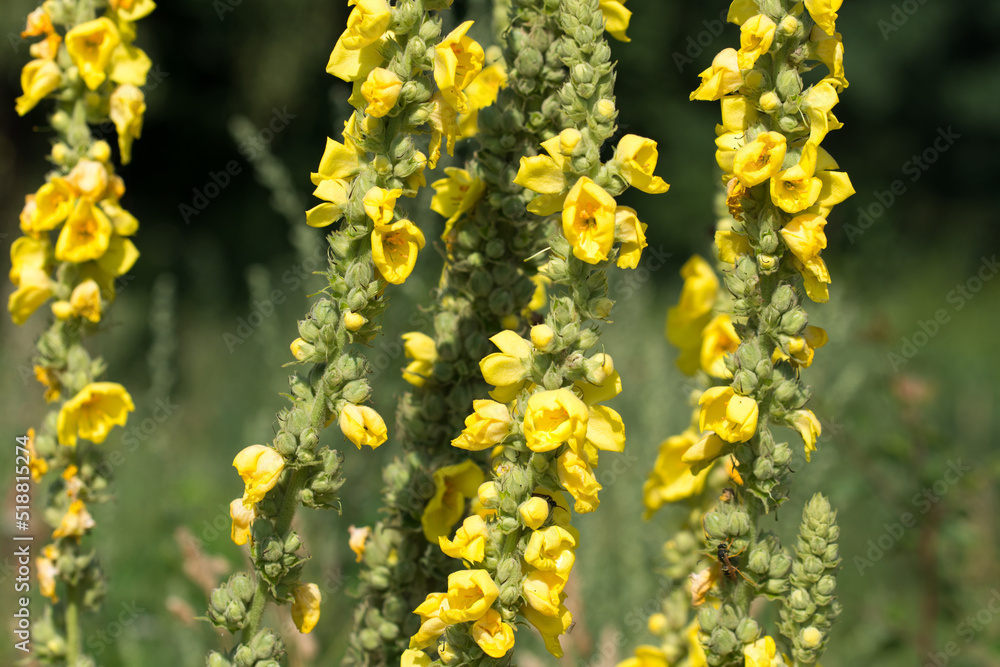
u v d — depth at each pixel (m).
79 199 2.75
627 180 2.14
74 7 2.83
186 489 5.39
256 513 2.25
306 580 4.61
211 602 2.28
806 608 2.41
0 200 14.31
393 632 2.79
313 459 2.19
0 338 8.10
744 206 2.30
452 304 2.87
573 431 1.99
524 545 2.11
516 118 2.67
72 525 2.82
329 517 4.79
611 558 5.09
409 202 4.87
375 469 4.90
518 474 2.10
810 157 2.16
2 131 14.34
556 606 2.06
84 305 2.77
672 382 5.60
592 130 2.13
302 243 5.72
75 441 2.80
